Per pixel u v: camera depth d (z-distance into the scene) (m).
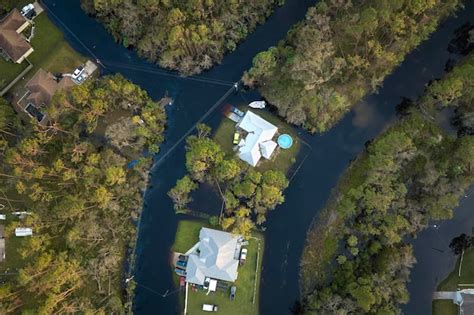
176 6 99.00
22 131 100.94
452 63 102.69
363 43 98.31
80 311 89.25
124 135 97.50
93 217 95.00
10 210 99.62
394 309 87.25
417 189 94.19
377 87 101.81
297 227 97.25
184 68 103.81
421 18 97.44
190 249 97.44
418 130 98.38
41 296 93.81
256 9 103.81
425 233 95.88
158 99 105.19
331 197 97.88
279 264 95.81
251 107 102.31
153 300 96.44
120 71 107.25
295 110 97.62
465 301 89.25
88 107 98.75
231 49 105.00
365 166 98.31
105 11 104.00
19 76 106.12
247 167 97.75
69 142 99.62
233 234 92.62
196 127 102.75
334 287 89.75
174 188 94.94
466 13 104.31
